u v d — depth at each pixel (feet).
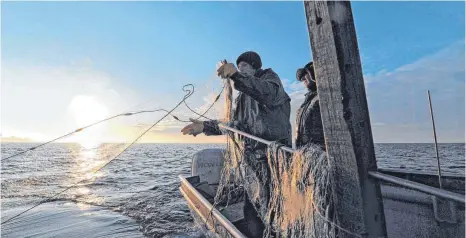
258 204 10.91
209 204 13.15
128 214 31.48
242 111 11.24
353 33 5.14
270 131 10.18
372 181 5.17
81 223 27.86
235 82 8.71
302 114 8.99
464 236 9.42
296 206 7.55
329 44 5.20
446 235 9.90
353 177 5.22
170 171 79.51
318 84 5.65
